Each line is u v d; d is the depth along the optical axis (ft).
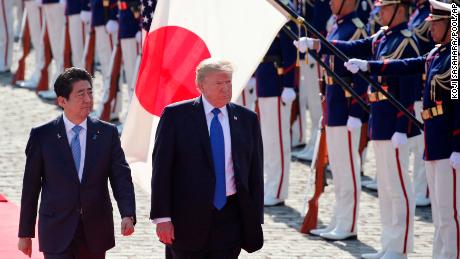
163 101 97.96
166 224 82.89
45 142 84.28
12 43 219.61
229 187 84.02
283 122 136.36
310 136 166.81
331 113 120.67
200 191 82.94
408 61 104.99
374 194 142.72
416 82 125.90
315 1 148.15
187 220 83.20
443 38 98.17
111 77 177.06
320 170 121.90
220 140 83.97
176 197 83.76
